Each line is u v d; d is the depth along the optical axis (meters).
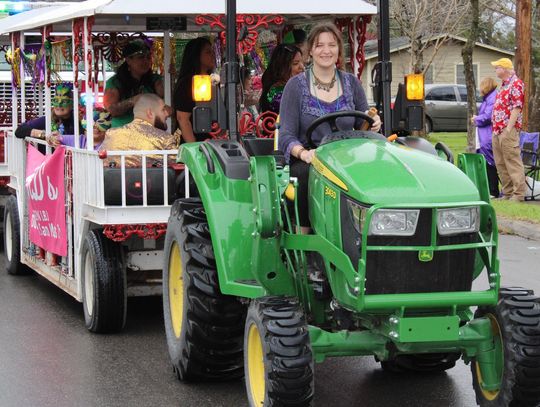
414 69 25.62
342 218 5.45
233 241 6.21
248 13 7.93
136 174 7.92
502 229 13.59
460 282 5.38
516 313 5.56
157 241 8.38
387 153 5.63
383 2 6.61
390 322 5.32
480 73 44.59
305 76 6.28
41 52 10.05
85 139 9.34
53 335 8.34
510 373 5.50
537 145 16.44
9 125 13.91
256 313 5.64
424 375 7.18
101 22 9.48
